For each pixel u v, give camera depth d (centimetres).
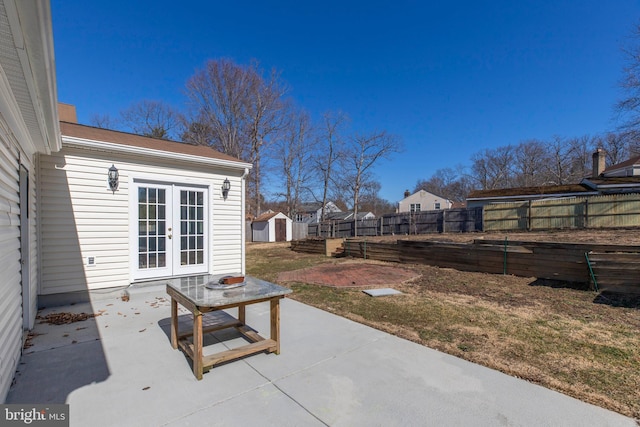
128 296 559
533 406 217
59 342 345
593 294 505
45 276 493
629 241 842
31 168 432
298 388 246
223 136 2538
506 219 1505
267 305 501
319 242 1320
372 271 810
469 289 582
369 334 367
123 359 302
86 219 528
